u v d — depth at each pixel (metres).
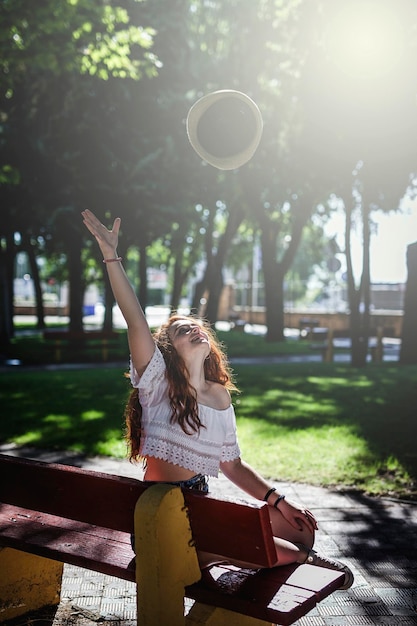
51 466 3.03
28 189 19.95
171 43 20.22
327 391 11.76
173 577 2.62
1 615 3.51
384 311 29.39
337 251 20.06
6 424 8.77
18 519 3.46
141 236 24.31
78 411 9.70
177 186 22.11
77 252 24.69
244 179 21.98
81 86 19.09
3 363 17.42
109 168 20.53
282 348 21.55
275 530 3.05
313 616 3.58
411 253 16.45
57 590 3.73
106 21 11.90
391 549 4.55
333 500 5.64
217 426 3.03
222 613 2.66
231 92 2.94
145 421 3.07
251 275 42.22
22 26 11.36
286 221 30.59
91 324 40.53
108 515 2.84
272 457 6.88
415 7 8.48
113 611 3.66
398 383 12.77
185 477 2.96
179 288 32.81
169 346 3.06
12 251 27.47
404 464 6.61
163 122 20.97
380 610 3.64
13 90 17.95
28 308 55.22
